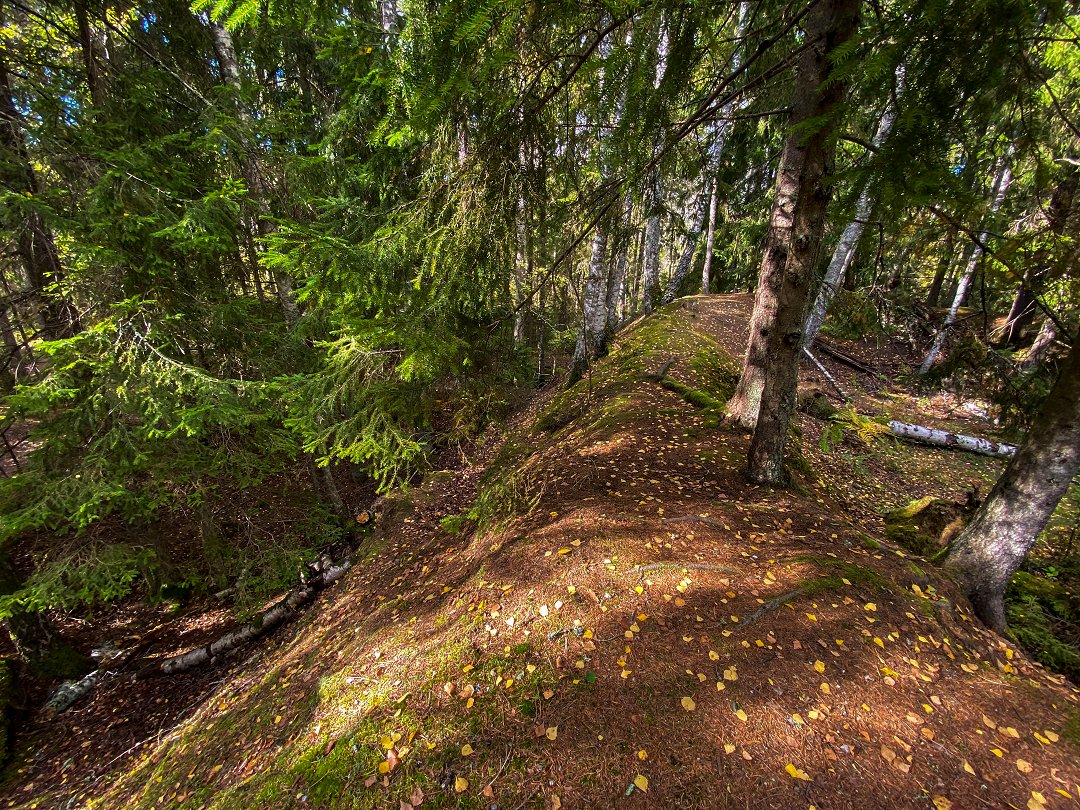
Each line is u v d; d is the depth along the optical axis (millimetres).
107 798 4383
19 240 5723
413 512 8539
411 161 6543
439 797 2639
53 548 5773
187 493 6266
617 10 1816
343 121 6449
